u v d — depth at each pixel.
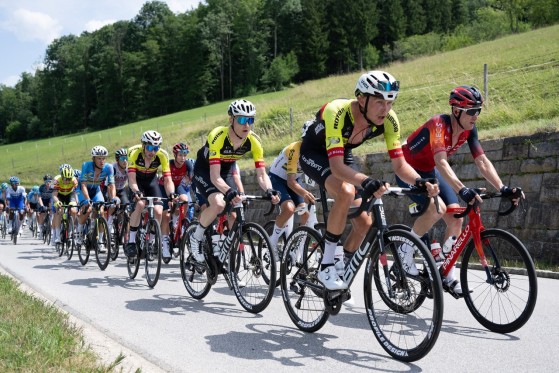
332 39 85.00
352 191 3.66
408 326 3.60
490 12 62.75
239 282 4.85
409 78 23.41
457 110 4.29
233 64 90.38
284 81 83.94
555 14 53.72
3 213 14.49
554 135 7.21
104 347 3.43
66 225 9.21
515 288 5.22
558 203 6.96
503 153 7.84
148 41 87.69
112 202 7.80
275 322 4.40
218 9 95.56
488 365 3.19
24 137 102.94
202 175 5.34
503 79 15.72
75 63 95.12
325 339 3.85
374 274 3.64
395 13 84.75
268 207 12.75
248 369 3.19
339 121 3.59
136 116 88.25
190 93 85.19
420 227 4.52
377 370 3.14
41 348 3.08
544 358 3.30
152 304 5.16
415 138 4.65
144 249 6.34
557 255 6.77
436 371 3.10
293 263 4.25
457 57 28.12
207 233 5.22
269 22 91.62
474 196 3.88
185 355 3.48
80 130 93.44
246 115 4.82
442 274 4.34
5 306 4.28
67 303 5.21
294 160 5.63
